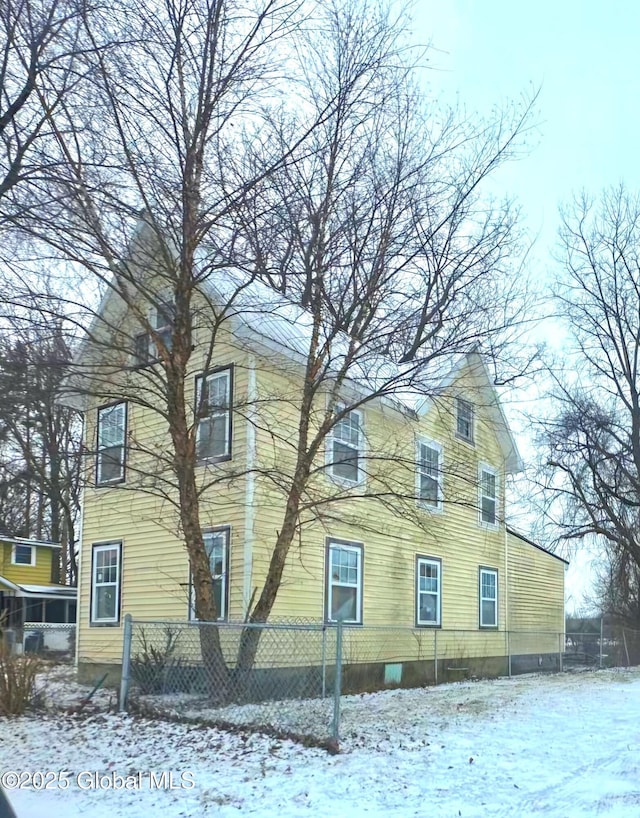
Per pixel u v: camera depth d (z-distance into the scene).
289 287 12.01
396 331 11.73
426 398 13.47
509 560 22.70
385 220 11.94
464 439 19.94
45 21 9.17
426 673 17.59
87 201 9.85
